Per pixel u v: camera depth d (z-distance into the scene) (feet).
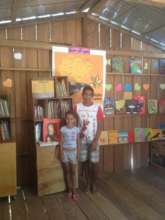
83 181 12.28
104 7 11.53
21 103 11.71
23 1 8.93
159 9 10.22
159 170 14.10
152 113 14.62
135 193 10.91
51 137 10.88
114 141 13.75
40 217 8.86
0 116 10.40
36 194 10.87
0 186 10.06
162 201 10.11
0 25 11.00
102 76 13.04
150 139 14.61
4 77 11.35
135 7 10.66
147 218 8.73
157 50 14.40
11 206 9.76
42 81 11.02
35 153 10.97
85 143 10.75
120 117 13.96
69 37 12.48
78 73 12.48
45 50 11.98
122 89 13.82
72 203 9.95
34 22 11.62
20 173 11.93
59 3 10.14
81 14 12.49
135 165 14.71
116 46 13.47
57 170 10.87
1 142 10.21
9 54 11.35
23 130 11.83
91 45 12.95
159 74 14.58
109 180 12.57
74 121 10.46
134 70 13.91
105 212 9.18
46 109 11.02
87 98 10.77
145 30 13.01
